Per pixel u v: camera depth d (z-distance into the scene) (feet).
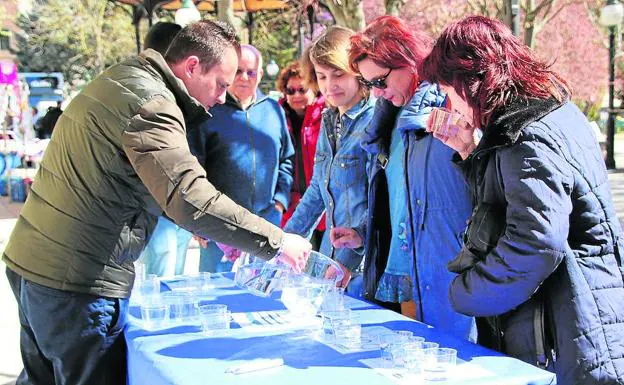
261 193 13.89
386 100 9.39
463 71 6.77
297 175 15.96
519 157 6.39
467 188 8.14
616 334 6.68
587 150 6.73
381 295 9.67
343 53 10.57
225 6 21.42
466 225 8.18
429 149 8.36
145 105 7.80
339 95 10.72
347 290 10.86
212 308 8.00
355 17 26.81
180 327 8.04
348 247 10.13
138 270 9.45
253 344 7.24
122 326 8.41
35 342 8.75
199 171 7.75
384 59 8.85
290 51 73.36
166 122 7.81
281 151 14.56
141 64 8.34
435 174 8.30
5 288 21.61
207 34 8.61
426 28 47.19
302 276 8.45
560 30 54.75
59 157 8.20
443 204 8.30
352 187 10.77
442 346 7.02
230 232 7.68
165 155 7.64
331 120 11.39
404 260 9.41
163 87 8.14
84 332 8.16
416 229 8.61
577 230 6.75
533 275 6.37
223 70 8.71
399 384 5.93
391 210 9.57
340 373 6.25
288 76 16.16
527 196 6.30
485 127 6.76
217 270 13.94
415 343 6.43
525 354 6.94
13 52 110.42
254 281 8.71
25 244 8.30
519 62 6.78
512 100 6.64
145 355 7.05
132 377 7.72
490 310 6.79
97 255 8.12
